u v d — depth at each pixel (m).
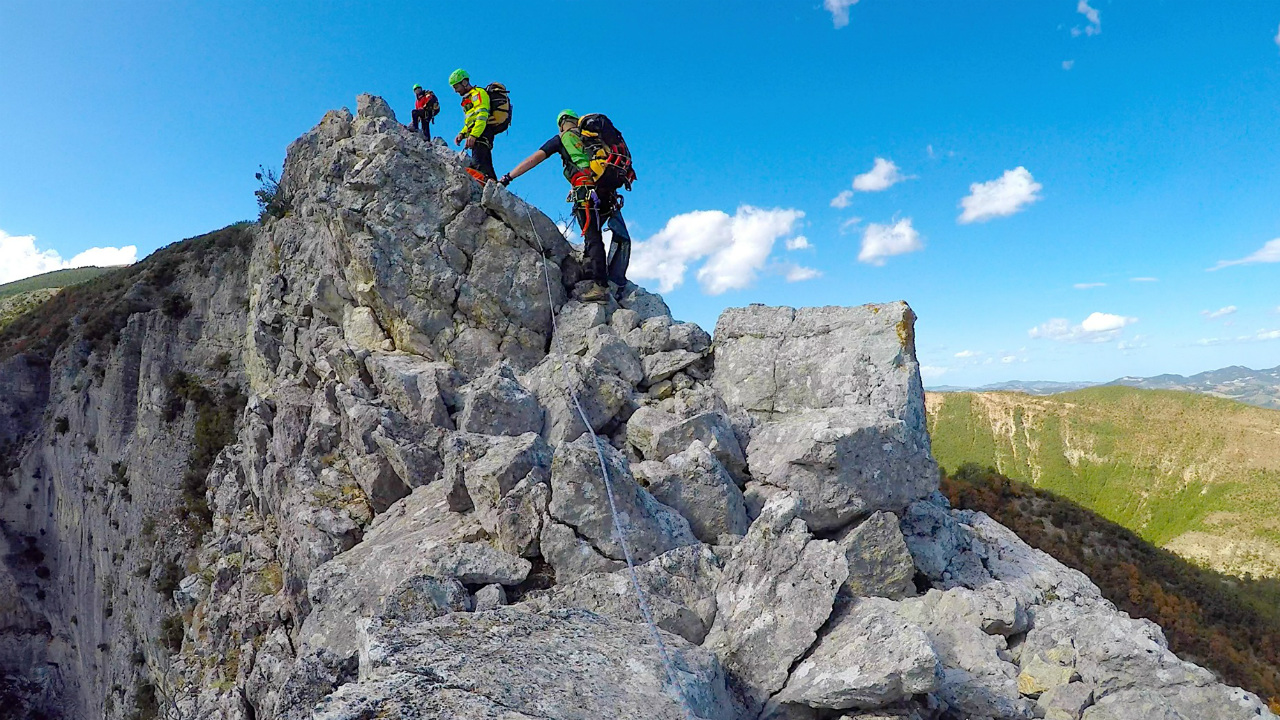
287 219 18.19
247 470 15.16
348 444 9.93
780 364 9.17
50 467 35.03
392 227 10.91
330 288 13.41
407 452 8.41
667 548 6.09
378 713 3.11
